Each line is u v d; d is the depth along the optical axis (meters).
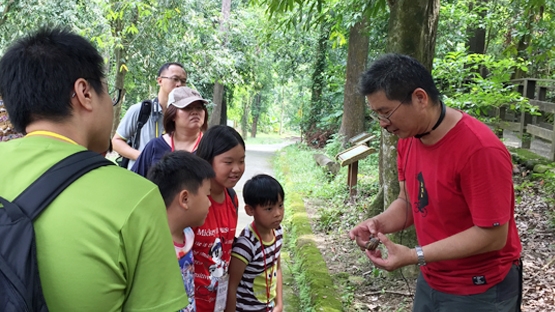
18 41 1.24
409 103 1.95
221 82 13.07
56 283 1.06
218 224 2.36
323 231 6.01
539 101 8.21
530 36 8.46
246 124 31.47
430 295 2.29
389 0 4.16
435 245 1.98
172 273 1.20
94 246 1.08
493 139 1.94
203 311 2.35
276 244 2.69
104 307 1.08
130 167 3.64
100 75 1.28
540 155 7.97
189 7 11.07
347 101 12.66
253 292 2.59
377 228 2.43
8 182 1.12
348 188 7.69
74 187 1.12
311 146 15.59
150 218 1.16
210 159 2.34
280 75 19.03
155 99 3.77
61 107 1.20
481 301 2.08
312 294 3.96
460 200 2.01
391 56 2.03
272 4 4.81
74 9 8.98
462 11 9.17
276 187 2.53
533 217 5.61
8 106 1.22
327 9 7.50
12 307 0.97
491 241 1.92
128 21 10.97
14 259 1.00
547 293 3.84
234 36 15.81
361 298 4.00
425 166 2.12
